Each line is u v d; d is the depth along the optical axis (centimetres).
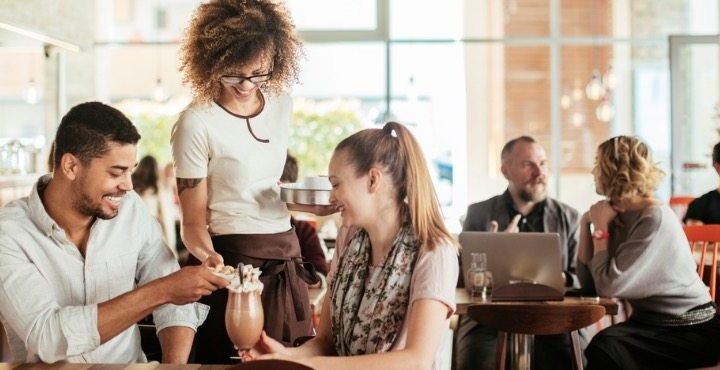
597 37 966
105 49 974
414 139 226
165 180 833
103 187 243
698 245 584
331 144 948
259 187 318
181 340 273
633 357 382
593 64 970
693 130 893
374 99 946
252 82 301
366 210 225
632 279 380
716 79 887
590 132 974
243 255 313
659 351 381
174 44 968
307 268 334
